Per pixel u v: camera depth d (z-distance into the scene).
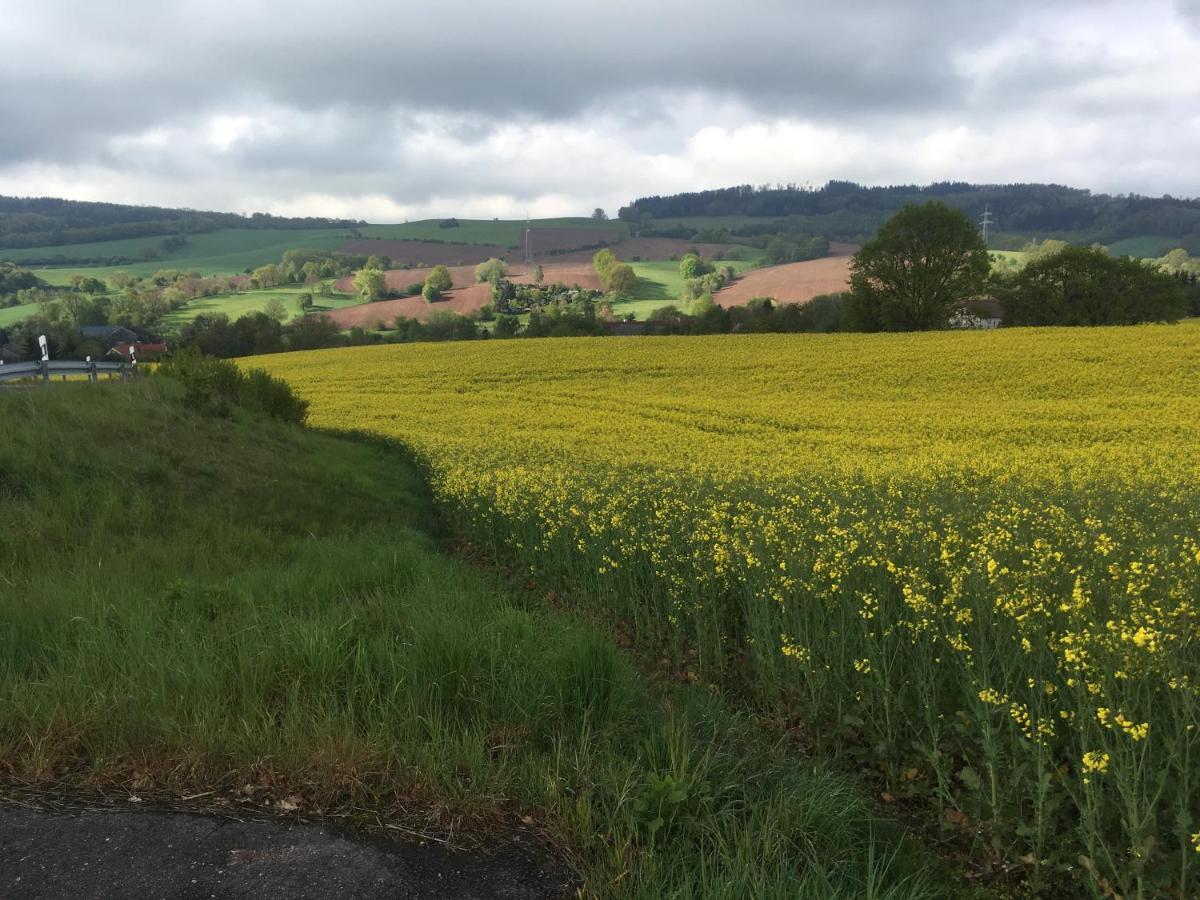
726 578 6.95
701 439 23.77
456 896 2.88
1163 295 66.62
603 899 2.96
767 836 3.37
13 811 3.20
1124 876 3.24
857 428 24.95
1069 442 21.12
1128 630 3.73
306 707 4.19
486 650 5.10
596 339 58.25
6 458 10.08
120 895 2.71
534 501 11.71
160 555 8.34
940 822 4.07
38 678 4.52
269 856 3.00
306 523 11.99
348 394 39.03
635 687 5.10
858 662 4.98
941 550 6.04
